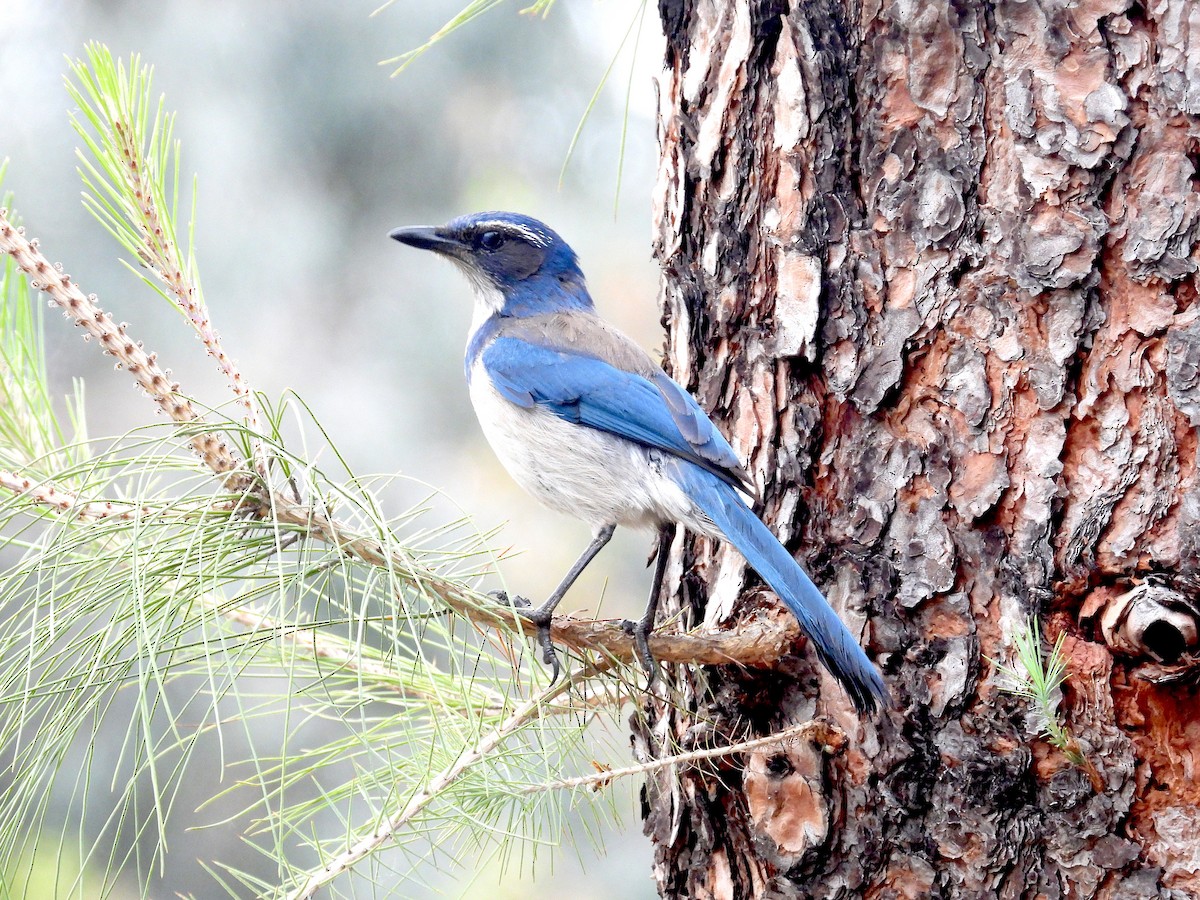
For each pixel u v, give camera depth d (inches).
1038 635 255.9
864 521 278.2
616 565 631.8
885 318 279.1
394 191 611.5
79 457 282.5
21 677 211.9
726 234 307.7
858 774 271.3
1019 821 256.4
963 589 266.2
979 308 268.7
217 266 578.6
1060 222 260.5
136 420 583.5
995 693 260.4
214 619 222.8
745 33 301.1
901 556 272.8
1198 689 243.8
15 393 277.0
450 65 592.7
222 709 510.0
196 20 560.4
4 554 493.7
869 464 279.6
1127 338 255.4
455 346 615.8
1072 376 259.9
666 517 338.6
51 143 550.9
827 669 267.0
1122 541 251.1
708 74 312.2
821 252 286.4
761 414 298.2
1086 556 254.2
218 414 229.0
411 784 256.2
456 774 236.7
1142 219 254.1
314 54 573.9
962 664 263.6
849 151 285.3
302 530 226.5
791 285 290.7
